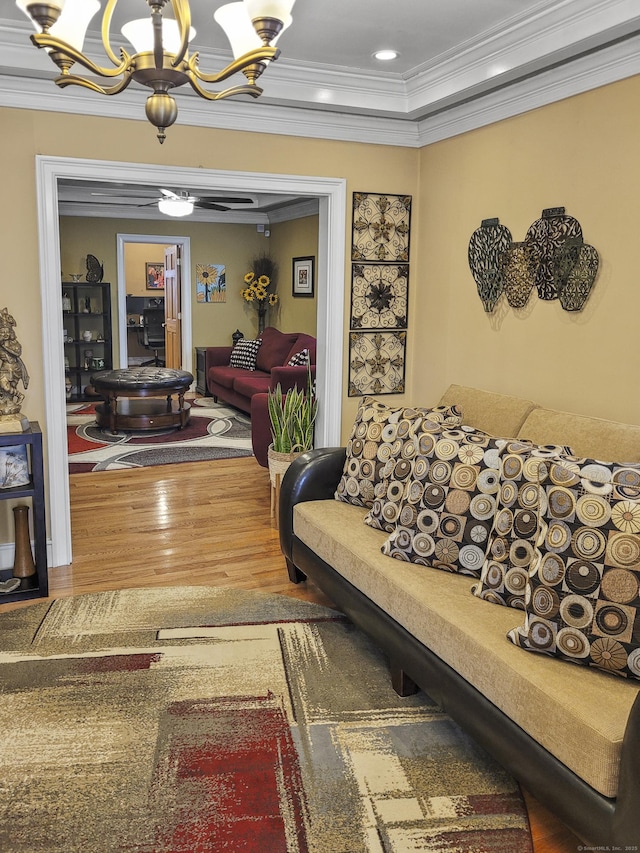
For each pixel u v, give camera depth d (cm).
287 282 909
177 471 567
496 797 206
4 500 360
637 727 150
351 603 279
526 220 343
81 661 278
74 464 584
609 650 180
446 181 404
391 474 295
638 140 280
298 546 331
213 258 958
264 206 859
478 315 385
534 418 288
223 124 376
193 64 189
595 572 183
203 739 230
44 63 316
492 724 197
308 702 252
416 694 260
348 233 418
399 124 413
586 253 307
